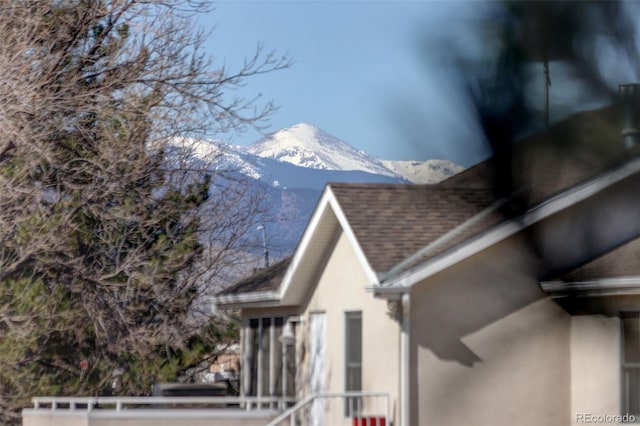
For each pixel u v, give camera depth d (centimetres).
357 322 3491
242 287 4288
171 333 4922
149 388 4828
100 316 4488
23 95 3975
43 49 4400
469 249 3173
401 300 3162
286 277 3819
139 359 4788
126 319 4556
